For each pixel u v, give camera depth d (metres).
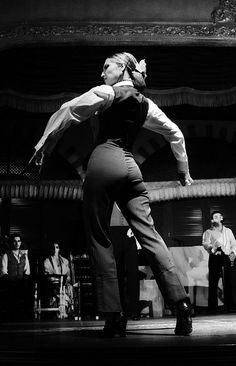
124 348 1.36
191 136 10.04
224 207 9.95
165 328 2.57
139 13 7.89
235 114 9.45
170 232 9.86
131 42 7.88
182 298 1.97
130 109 2.11
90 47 8.09
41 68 8.10
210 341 1.52
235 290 7.70
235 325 2.93
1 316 7.11
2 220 9.88
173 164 10.08
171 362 1.32
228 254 7.21
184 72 8.14
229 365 1.32
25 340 1.77
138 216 2.07
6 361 1.36
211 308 7.09
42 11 7.83
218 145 10.18
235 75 8.11
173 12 7.91
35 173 9.97
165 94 8.16
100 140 2.11
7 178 9.91
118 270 4.73
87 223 2.05
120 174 2.03
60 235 9.95
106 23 7.84
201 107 9.09
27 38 7.79
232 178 9.86
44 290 7.74
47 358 1.34
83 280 7.08
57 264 8.02
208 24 7.89
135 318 5.02
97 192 2.02
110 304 1.96
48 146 2.03
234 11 7.88
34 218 9.97
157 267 2.01
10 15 7.79
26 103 8.13
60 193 9.75
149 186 9.84
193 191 9.74
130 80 2.25
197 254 8.59
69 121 2.00
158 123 2.23
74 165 9.74
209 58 8.15
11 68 8.05
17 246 7.66
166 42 7.91
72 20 7.83
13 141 10.10
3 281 7.26
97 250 2.02
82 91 8.15
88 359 1.33
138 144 9.87
